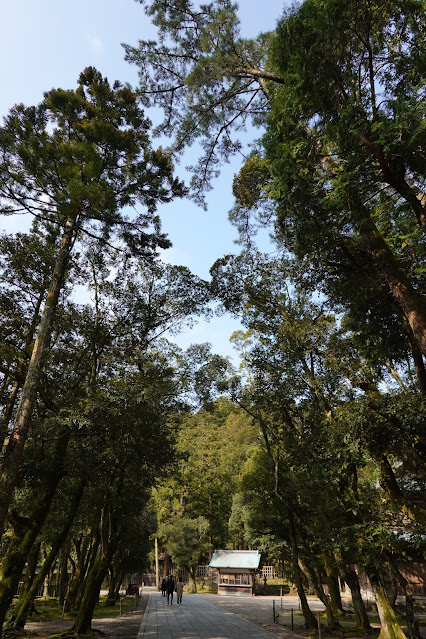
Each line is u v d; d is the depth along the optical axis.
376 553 11.61
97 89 12.53
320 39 8.37
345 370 12.09
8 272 13.73
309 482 13.80
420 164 8.52
